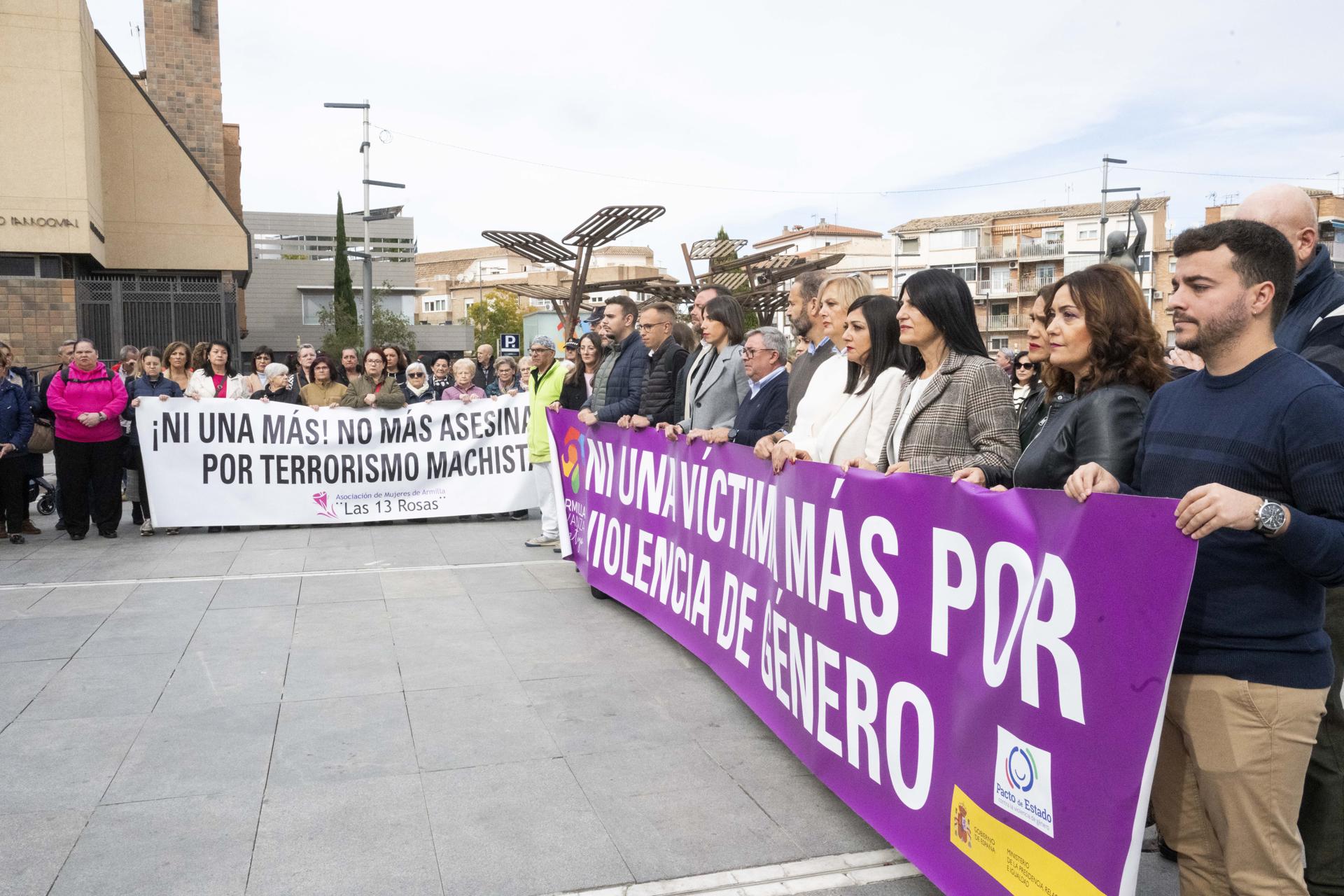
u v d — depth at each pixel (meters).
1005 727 2.35
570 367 8.02
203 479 9.05
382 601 6.29
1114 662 2.01
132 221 23.12
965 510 2.52
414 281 53.25
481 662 4.98
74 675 4.74
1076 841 2.10
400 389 9.89
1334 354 2.49
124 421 9.15
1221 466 2.01
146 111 23.06
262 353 12.05
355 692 4.51
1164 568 1.90
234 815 3.26
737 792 3.46
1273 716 1.98
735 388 5.34
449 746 3.88
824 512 3.33
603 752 3.81
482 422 9.87
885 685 2.92
